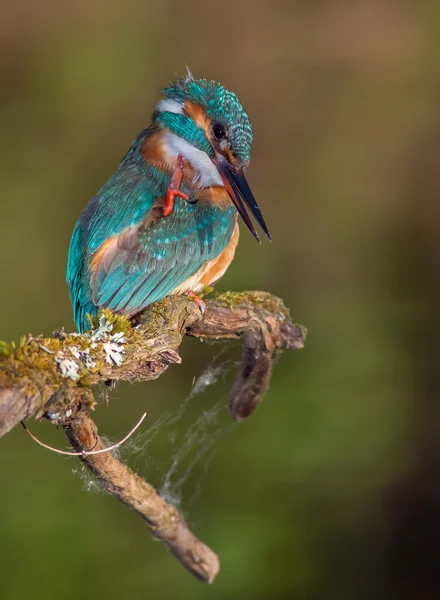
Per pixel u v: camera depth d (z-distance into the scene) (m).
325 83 19.64
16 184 16.28
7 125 17.47
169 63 19.09
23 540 10.45
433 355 13.48
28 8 19.23
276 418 12.17
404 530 11.73
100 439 5.22
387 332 13.92
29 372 4.40
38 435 11.77
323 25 20.45
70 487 11.14
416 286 15.23
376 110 19.11
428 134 18.45
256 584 10.60
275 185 17.38
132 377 5.16
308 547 11.01
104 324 5.18
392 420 12.44
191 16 19.95
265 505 11.27
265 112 19.09
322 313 14.36
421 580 11.33
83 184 16.59
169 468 11.33
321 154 18.14
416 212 16.75
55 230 15.59
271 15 20.30
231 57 19.69
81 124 17.70
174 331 5.72
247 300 7.09
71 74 18.41
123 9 19.67
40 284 14.66
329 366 13.16
